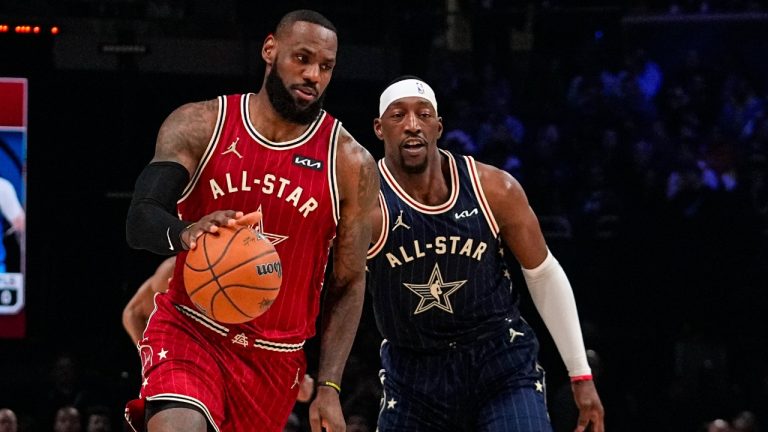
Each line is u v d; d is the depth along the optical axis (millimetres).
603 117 14695
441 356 5613
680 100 15016
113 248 12938
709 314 12641
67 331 12727
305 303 4496
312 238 4383
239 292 3938
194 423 4078
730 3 16219
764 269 12648
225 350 4379
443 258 5445
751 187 13531
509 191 5488
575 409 9219
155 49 13617
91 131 13180
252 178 4270
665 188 13555
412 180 5438
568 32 15773
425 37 14773
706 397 11570
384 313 5594
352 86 14398
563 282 5750
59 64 13234
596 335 12312
